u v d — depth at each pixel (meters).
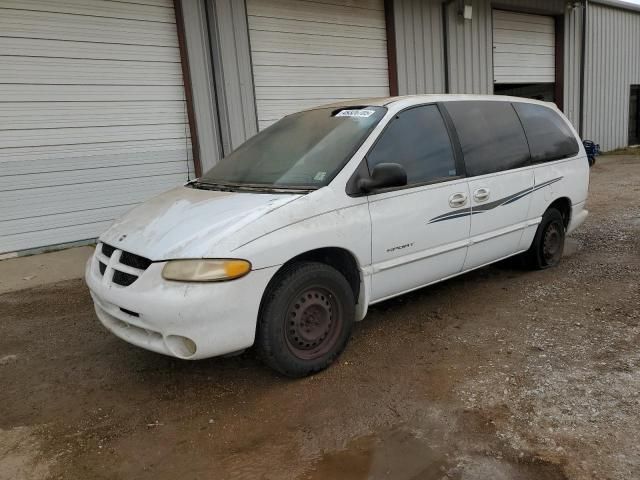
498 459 2.68
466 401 3.21
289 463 2.74
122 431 3.09
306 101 10.08
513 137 5.03
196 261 3.05
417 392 3.34
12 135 7.11
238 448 2.89
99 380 3.71
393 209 3.86
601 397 3.16
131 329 3.37
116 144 7.91
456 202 4.30
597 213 8.70
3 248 7.21
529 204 5.09
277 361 3.38
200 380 3.63
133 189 8.14
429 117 4.36
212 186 4.11
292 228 3.32
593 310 4.50
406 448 2.81
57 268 6.67
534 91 16.55
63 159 7.51
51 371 3.87
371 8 10.84
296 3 9.70
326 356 3.60
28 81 7.14
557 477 2.53
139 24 7.91
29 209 7.34
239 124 9.03
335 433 2.97
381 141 3.94
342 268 3.81
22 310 5.20
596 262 5.91
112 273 3.39
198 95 8.52
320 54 10.16
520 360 3.69
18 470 2.76
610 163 15.55
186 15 8.25
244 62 9.01
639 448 2.70
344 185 3.64
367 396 3.32
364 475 2.62
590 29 16.56
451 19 12.33
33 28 7.09
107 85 7.74
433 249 4.20
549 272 5.61
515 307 4.67
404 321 4.47
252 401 3.34
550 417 3.00
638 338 3.92
